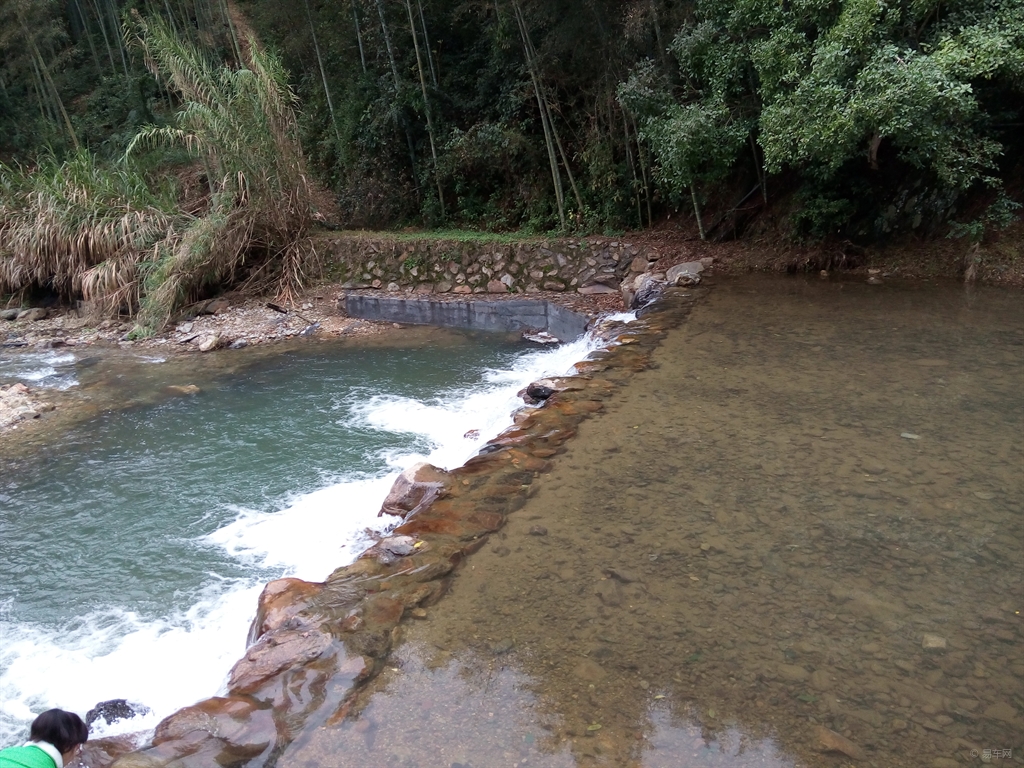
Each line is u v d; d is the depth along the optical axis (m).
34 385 9.23
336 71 17.72
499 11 13.16
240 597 4.43
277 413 7.81
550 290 11.55
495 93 14.80
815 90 7.98
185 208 14.82
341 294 12.23
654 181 12.02
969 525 3.81
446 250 12.34
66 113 19.89
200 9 20.50
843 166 9.84
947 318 7.61
